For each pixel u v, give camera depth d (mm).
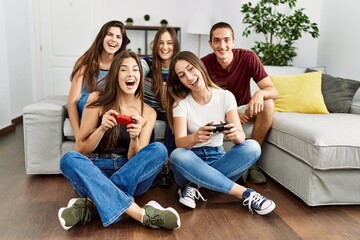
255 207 1896
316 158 1914
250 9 3553
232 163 1988
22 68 4754
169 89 2080
